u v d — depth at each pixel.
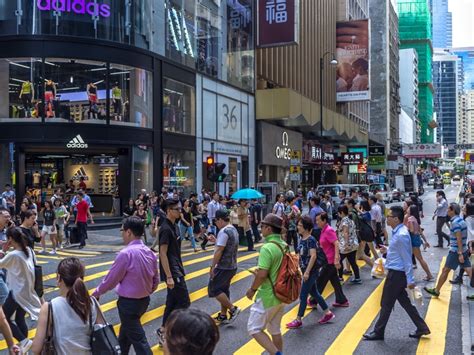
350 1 73.25
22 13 23.58
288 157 43.97
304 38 49.94
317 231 10.28
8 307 6.64
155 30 27.08
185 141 29.42
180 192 25.92
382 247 11.12
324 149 57.19
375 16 103.50
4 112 23.81
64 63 24.05
